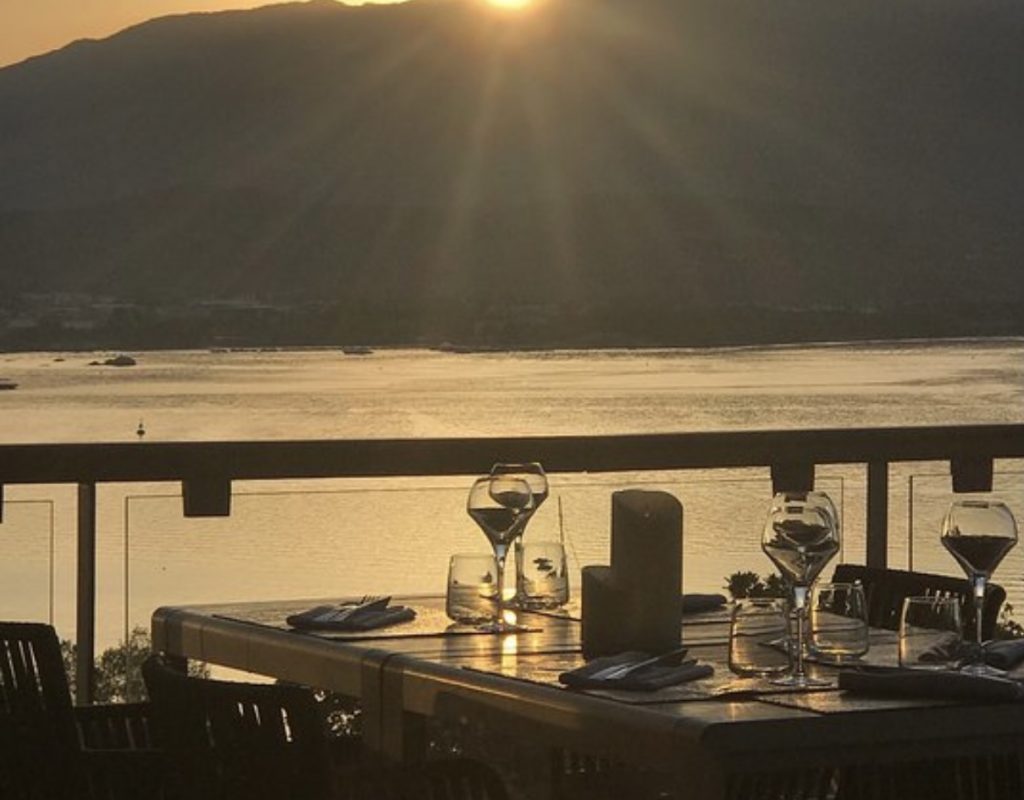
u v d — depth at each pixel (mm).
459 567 2906
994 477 4441
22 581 3701
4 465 3814
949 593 3008
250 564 3752
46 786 2426
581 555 3543
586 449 4270
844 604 2477
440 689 2432
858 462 4367
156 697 2275
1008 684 2094
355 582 3732
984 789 2305
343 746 2973
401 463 4184
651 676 2230
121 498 3754
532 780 3172
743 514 4133
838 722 2010
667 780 2986
